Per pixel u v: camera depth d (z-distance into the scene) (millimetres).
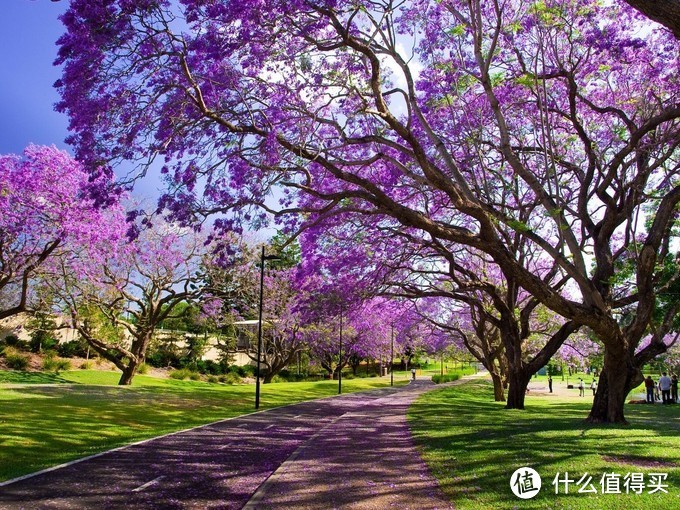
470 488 6930
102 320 33125
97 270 25078
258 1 9594
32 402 17734
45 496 7336
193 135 11336
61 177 19531
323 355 50344
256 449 11602
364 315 32219
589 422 12953
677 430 11539
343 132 11023
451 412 18609
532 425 12859
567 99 14969
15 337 34875
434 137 11445
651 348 12625
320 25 10469
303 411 20703
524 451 8891
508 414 17062
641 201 13398
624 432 10844
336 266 18375
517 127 15508
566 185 16312
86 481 8273
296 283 19391
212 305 31062
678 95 13727
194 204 11711
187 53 10062
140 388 25734
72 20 9406
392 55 11594
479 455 8977
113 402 19641
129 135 10484
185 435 13664
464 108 14398
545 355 19312
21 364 31000
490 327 29062
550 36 12383
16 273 22578
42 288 25578
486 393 34719
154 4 9539
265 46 10547
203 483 8250
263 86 11242
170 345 42875
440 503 6391
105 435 13227
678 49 13633
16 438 11672
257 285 30828
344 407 22375
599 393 13164
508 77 14211
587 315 10734
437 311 29672
